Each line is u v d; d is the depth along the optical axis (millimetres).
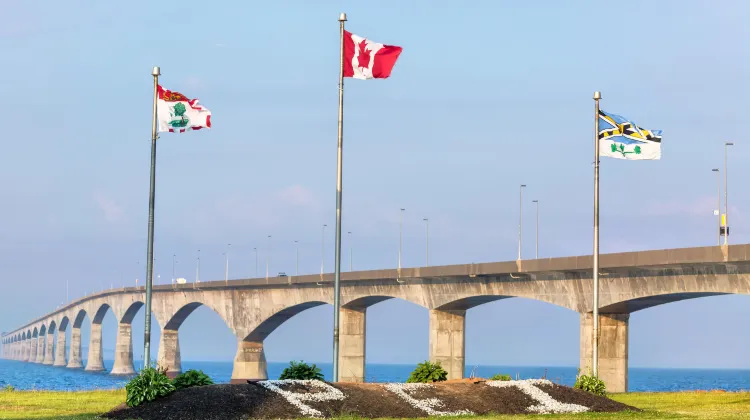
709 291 130125
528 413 76438
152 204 91000
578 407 79500
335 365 84062
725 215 128500
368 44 84875
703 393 115438
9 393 101250
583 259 147625
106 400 91375
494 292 169875
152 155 91750
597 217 99000
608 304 147000
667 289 136750
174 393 72938
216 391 73000
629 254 139500
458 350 186125
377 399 75750
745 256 121625
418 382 87125
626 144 99188
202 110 92812
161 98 92312
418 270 185500
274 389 74688
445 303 182500
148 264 89688
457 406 76750
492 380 87750
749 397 105188
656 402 98000
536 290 161000
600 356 149000
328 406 73062
